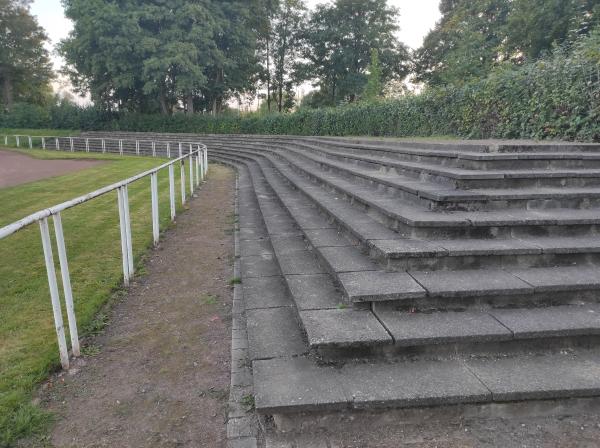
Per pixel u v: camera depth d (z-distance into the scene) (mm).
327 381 2766
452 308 3352
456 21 31172
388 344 2967
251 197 10273
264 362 3014
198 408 2959
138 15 31031
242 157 20141
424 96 13688
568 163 5289
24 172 17156
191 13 30641
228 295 4863
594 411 2721
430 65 43406
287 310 3918
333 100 46094
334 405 2566
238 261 5930
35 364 3438
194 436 2697
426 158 6359
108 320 4293
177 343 3836
